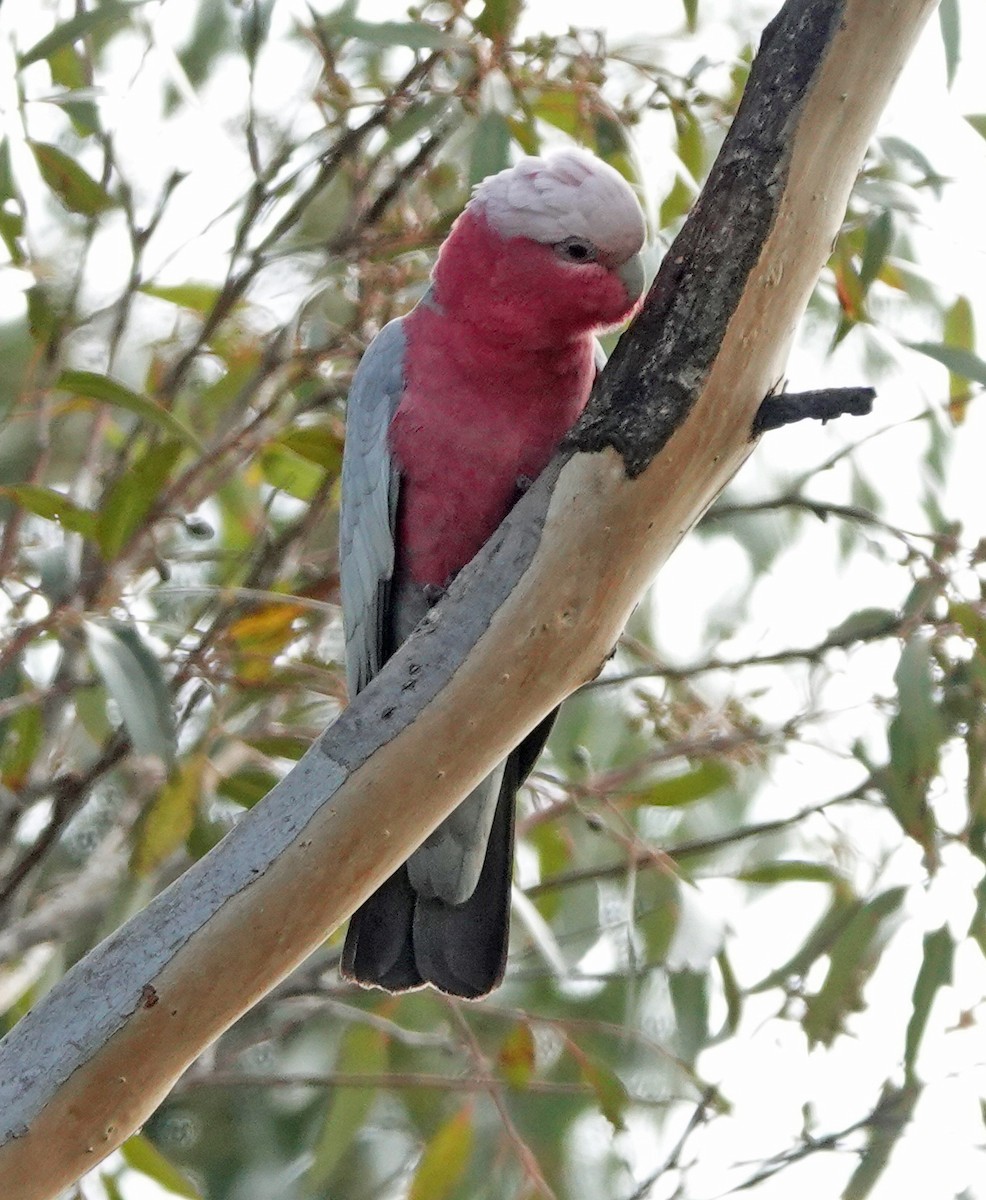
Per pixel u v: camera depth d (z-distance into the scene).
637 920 6.63
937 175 6.01
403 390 5.37
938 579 5.77
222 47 6.70
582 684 4.58
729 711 6.56
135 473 5.52
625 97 5.93
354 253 6.18
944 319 7.11
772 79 4.29
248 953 4.29
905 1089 6.07
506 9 5.71
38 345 6.25
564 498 4.38
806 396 4.32
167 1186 5.93
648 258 5.31
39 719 6.06
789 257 4.27
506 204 5.09
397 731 4.38
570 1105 6.73
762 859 7.44
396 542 5.47
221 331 6.76
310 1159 6.91
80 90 5.97
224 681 5.91
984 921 5.84
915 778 5.73
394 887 5.34
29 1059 4.18
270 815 4.36
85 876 6.32
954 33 5.64
